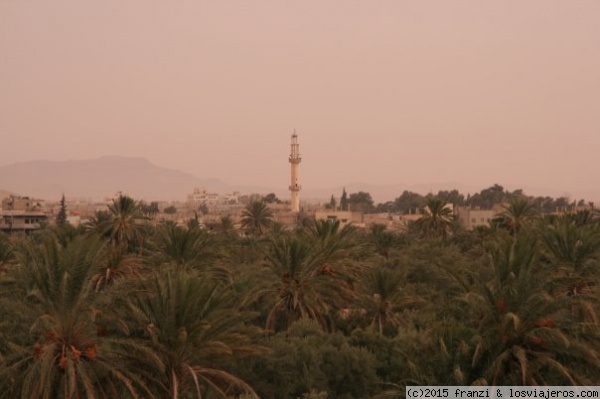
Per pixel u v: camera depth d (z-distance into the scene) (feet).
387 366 94.32
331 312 135.23
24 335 70.49
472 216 529.04
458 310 81.00
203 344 74.49
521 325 68.80
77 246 70.54
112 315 72.90
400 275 134.31
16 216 435.12
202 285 76.33
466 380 65.98
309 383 87.15
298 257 120.47
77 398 64.39
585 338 70.38
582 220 237.04
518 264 71.56
